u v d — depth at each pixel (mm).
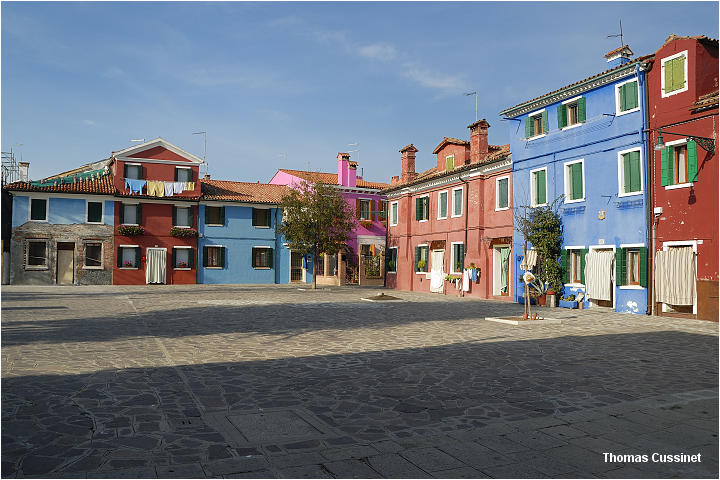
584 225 21234
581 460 4766
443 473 4445
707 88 17688
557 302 22062
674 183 18031
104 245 37688
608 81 20266
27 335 12125
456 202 30078
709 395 7180
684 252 17422
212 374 8289
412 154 37094
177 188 39688
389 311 19234
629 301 19141
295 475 4367
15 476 4266
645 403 6742
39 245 36438
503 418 6070
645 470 4547
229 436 5328
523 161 24562
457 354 10312
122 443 5086
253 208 42219
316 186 35125
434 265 32031
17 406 6324
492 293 26703
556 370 8867
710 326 15195
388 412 6281
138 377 7977
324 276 41906
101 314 17000
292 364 9180
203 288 34188
